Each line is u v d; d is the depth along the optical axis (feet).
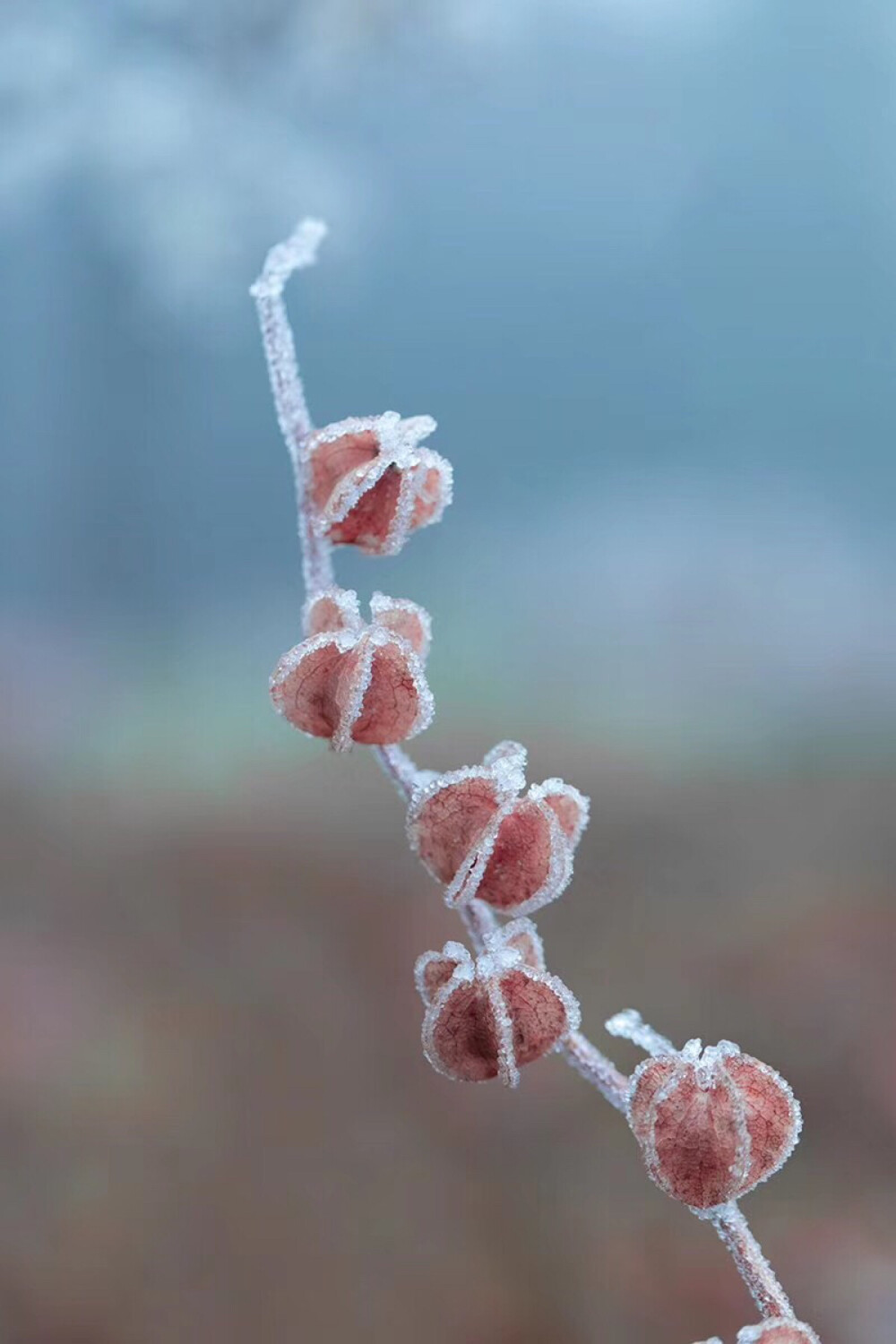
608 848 7.30
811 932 6.07
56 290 11.19
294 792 8.02
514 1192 4.83
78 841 7.49
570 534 13.51
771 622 10.32
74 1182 4.91
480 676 10.34
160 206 8.43
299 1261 4.60
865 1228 4.41
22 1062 5.54
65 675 10.54
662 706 9.16
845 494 13.88
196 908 6.79
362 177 10.46
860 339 16.15
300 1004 6.00
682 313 16.72
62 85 7.90
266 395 13.58
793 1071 5.31
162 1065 5.59
